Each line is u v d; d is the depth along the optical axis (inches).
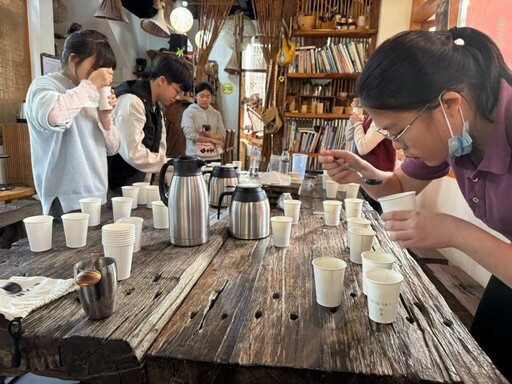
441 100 29.5
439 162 34.6
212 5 173.3
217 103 277.9
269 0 154.6
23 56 143.0
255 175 87.9
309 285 38.2
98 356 26.6
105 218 58.4
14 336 27.4
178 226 46.2
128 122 73.9
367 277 32.4
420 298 36.4
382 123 32.5
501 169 30.9
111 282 29.2
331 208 60.1
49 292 32.8
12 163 132.4
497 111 30.0
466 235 29.2
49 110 53.4
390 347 27.7
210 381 25.9
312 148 170.1
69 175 62.2
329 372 24.9
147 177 84.3
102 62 62.9
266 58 161.3
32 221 44.3
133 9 231.8
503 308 44.0
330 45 162.1
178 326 30.1
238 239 53.2
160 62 81.7
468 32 30.6
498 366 43.2
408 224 31.8
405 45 29.5
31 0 143.6
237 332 29.2
